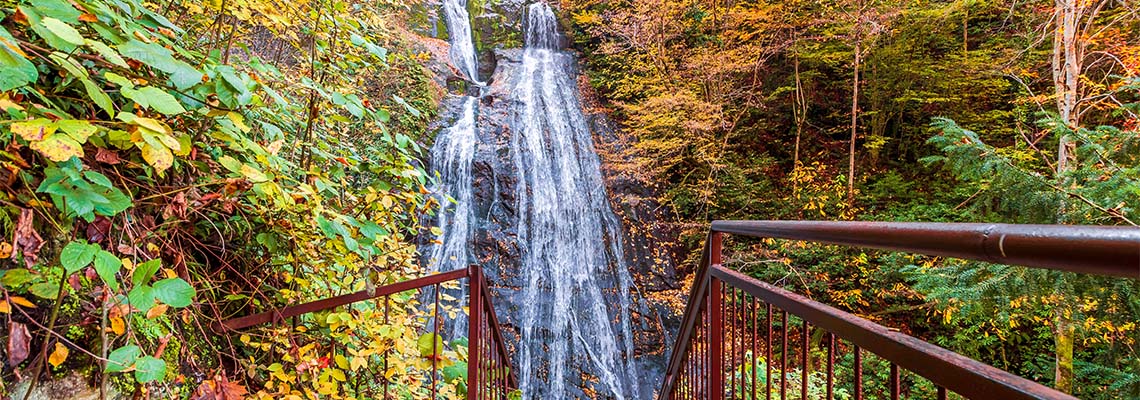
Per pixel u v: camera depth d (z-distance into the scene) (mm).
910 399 5070
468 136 8188
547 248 7410
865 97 8281
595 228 7945
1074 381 4160
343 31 2219
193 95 1384
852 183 7426
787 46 8359
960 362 531
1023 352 5648
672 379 2494
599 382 6312
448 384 2268
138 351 1191
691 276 7699
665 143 8164
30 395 1133
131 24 1265
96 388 1283
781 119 8992
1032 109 6121
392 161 2035
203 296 1699
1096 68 5324
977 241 456
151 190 1422
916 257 5637
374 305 2166
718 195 8188
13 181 1071
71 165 1066
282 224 1792
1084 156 3490
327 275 2121
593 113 9734
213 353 1717
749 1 8234
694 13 8719
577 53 11141
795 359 5754
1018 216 3586
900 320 6457
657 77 8578
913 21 7109
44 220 1200
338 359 1808
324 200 1967
